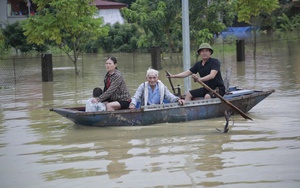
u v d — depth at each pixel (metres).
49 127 11.16
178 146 9.00
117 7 44.22
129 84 18.30
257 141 9.14
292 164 7.63
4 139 10.12
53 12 23.44
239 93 12.23
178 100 11.08
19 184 7.26
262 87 16.25
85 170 7.77
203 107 11.25
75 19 21.66
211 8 24.61
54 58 32.44
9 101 15.41
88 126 10.95
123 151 8.81
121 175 7.45
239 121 11.06
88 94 16.36
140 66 25.22
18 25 34.72
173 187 6.83
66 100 15.22
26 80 20.91
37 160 8.46
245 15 26.11
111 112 10.62
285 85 16.50
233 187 6.75
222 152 8.47
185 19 13.73
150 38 26.28
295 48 31.36
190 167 7.70
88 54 35.94
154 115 10.86
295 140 9.12
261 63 23.95
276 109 12.31
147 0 24.95
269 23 47.09
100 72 23.38
